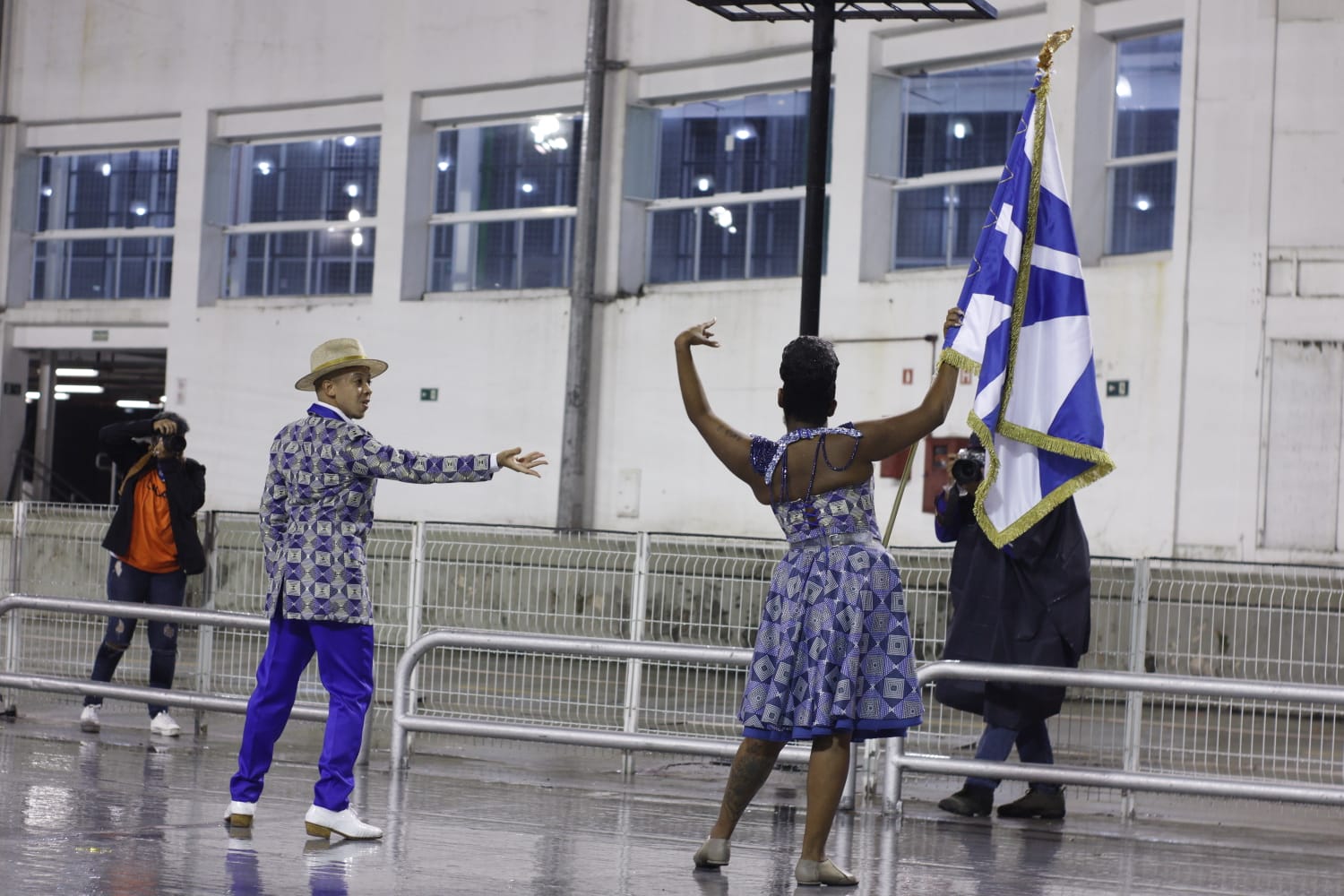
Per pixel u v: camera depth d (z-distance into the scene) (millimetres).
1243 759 6941
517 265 16797
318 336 17547
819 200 7652
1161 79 13328
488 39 16609
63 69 19156
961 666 6176
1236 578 7039
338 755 5266
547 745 8664
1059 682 6055
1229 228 12508
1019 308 6348
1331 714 6809
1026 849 5738
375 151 17656
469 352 16578
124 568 8297
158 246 19000
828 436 4715
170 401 18328
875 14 7754
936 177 14555
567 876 4754
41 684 8078
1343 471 12062
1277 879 5332
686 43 15539
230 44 18141
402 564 8477
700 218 15875
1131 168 13445
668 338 15516
